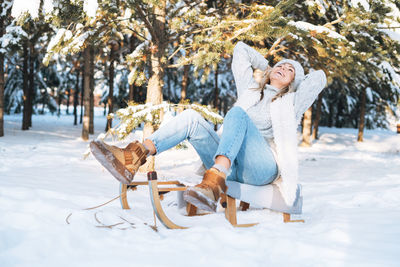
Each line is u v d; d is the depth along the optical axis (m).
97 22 5.59
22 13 4.38
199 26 6.54
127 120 5.11
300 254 1.72
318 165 8.42
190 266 1.51
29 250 1.55
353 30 7.23
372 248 1.84
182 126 2.29
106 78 23.70
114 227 2.03
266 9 5.84
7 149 8.70
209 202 1.92
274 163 2.33
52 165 6.29
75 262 1.49
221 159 2.07
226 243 1.87
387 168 7.70
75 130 17.78
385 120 26.47
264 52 5.87
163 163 7.99
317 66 8.19
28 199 2.46
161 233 2.00
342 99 21.91
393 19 6.52
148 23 5.90
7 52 11.82
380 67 9.48
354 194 3.59
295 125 2.38
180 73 20.09
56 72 23.95
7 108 23.92
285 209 2.46
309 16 8.80
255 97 2.49
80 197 2.87
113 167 2.00
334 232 2.03
